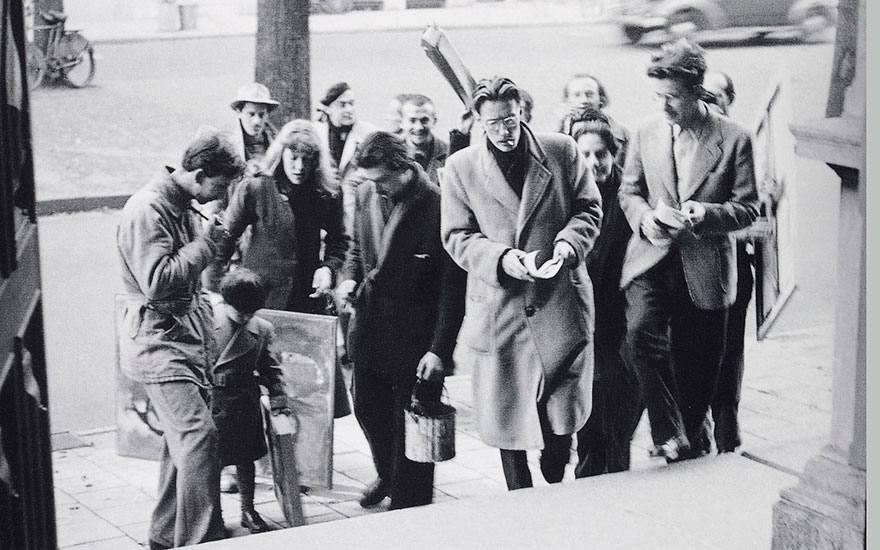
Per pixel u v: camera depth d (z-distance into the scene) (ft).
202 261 21.24
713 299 25.46
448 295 23.32
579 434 24.85
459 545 21.99
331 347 22.15
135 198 20.66
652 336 25.17
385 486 23.13
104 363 20.77
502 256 23.58
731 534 22.76
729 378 25.99
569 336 24.39
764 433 26.30
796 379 26.37
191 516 21.54
